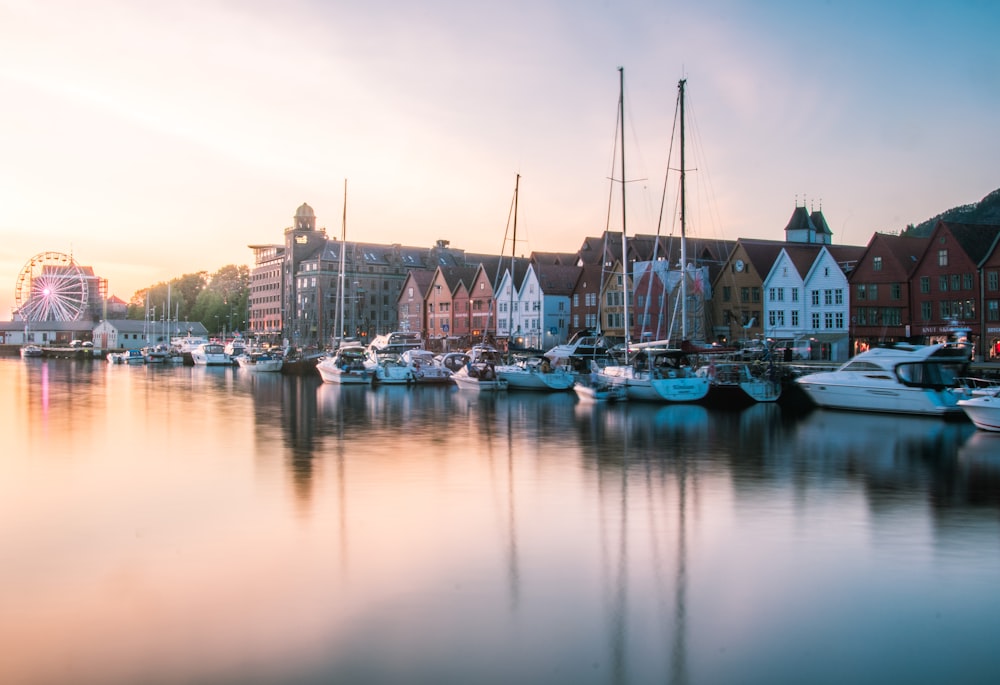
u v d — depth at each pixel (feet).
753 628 42.29
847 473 83.51
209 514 65.62
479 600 46.06
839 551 55.52
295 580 49.39
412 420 134.82
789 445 103.71
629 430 119.96
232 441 108.37
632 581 49.29
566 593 47.21
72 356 508.53
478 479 80.53
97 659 38.63
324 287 532.32
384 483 78.43
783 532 60.34
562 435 114.11
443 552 55.16
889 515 65.31
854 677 37.04
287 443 106.22
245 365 335.67
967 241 231.09
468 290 374.63
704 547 56.44
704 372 173.68
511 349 243.81
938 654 39.32
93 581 49.32
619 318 297.74
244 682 36.47
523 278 355.97
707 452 97.86
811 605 45.47
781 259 272.10
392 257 554.87
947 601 46.09
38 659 38.68
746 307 278.26
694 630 41.98
